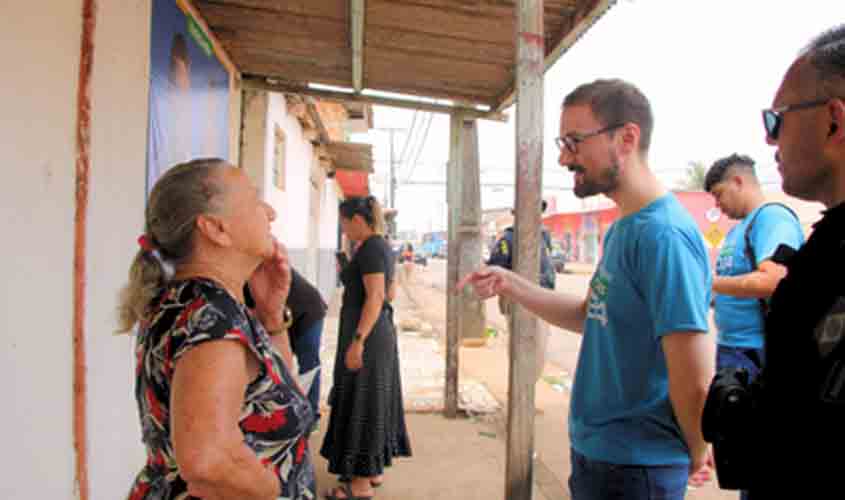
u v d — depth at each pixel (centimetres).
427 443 404
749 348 243
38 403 168
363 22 316
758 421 92
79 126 187
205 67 339
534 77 194
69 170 183
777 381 88
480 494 326
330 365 661
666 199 147
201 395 102
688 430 133
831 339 78
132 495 119
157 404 112
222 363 106
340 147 943
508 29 319
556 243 4419
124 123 222
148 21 246
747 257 245
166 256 123
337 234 1811
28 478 163
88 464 198
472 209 506
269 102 497
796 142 97
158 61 261
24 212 160
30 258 163
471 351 768
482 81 408
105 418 212
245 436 120
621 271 148
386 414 308
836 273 81
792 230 233
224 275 123
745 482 96
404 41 342
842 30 96
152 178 254
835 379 76
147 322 116
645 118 151
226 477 102
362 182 1533
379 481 332
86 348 194
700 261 137
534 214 196
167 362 109
